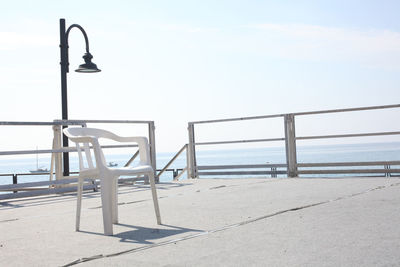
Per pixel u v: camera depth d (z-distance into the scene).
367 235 2.30
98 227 3.01
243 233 2.51
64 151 5.55
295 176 6.40
